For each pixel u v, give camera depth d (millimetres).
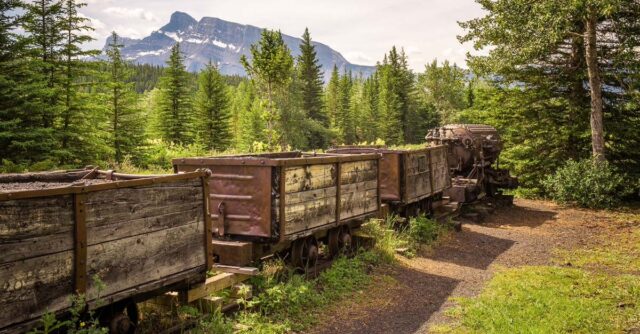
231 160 6992
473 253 10766
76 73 15906
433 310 6984
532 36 16859
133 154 21766
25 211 3674
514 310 6750
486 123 22797
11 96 13242
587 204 17469
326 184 7941
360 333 6016
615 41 17734
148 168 20703
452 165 16688
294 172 7133
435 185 13609
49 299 3850
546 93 19766
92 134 16234
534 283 8203
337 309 6723
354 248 9258
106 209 4289
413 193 11891
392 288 7836
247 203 6941
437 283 8297
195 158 7258
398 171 11289
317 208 7715
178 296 5547
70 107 15383
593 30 17109
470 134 16562
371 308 6910
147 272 4707
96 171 6266
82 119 16078
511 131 21250
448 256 10359
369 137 77688
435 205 13562
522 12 16797
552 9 15523
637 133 18688
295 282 6859
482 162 16469
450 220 13227
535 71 19719
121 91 21797
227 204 7059
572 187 17656
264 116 29172
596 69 17359
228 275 5973
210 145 43094
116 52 22766
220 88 44156
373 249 9305
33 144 13414
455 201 14797
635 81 17828
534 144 20109
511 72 19703
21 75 14195
